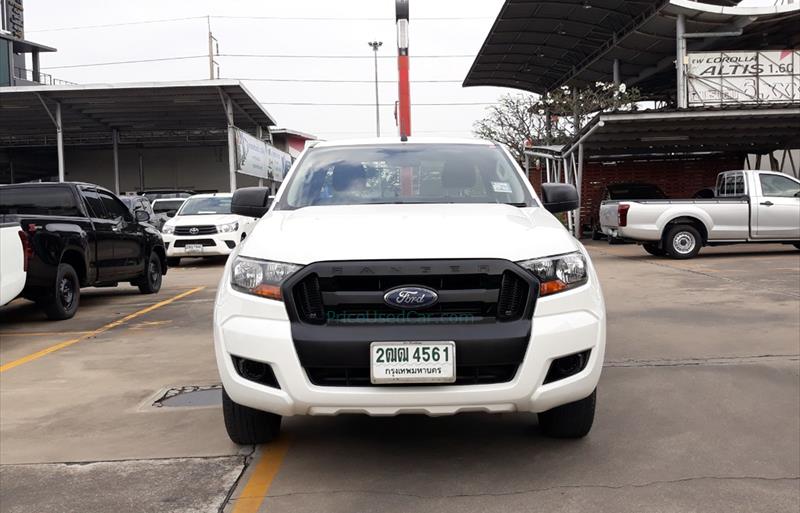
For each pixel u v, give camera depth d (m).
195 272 14.93
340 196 4.47
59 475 3.52
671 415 4.25
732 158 22.19
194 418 4.39
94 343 6.91
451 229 3.48
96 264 9.20
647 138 18.33
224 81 27.92
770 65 17.94
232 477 3.46
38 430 4.23
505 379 3.20
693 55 18.05
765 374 5.11
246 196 4.81
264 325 3.22
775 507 3.03
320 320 3.19
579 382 3.32
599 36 22.66
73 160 40.81
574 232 21.33
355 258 3.19
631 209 13.43
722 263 12.77
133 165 40.50
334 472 3.51
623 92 23.70
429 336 3.11
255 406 3.32
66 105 30.86
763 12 18.00
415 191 4.52
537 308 3.22
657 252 14.76
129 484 3.39
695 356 5.71
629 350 5.99
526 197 4.51
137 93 29.02
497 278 3.20
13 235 6.96
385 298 3.15
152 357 6.20
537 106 28.25
